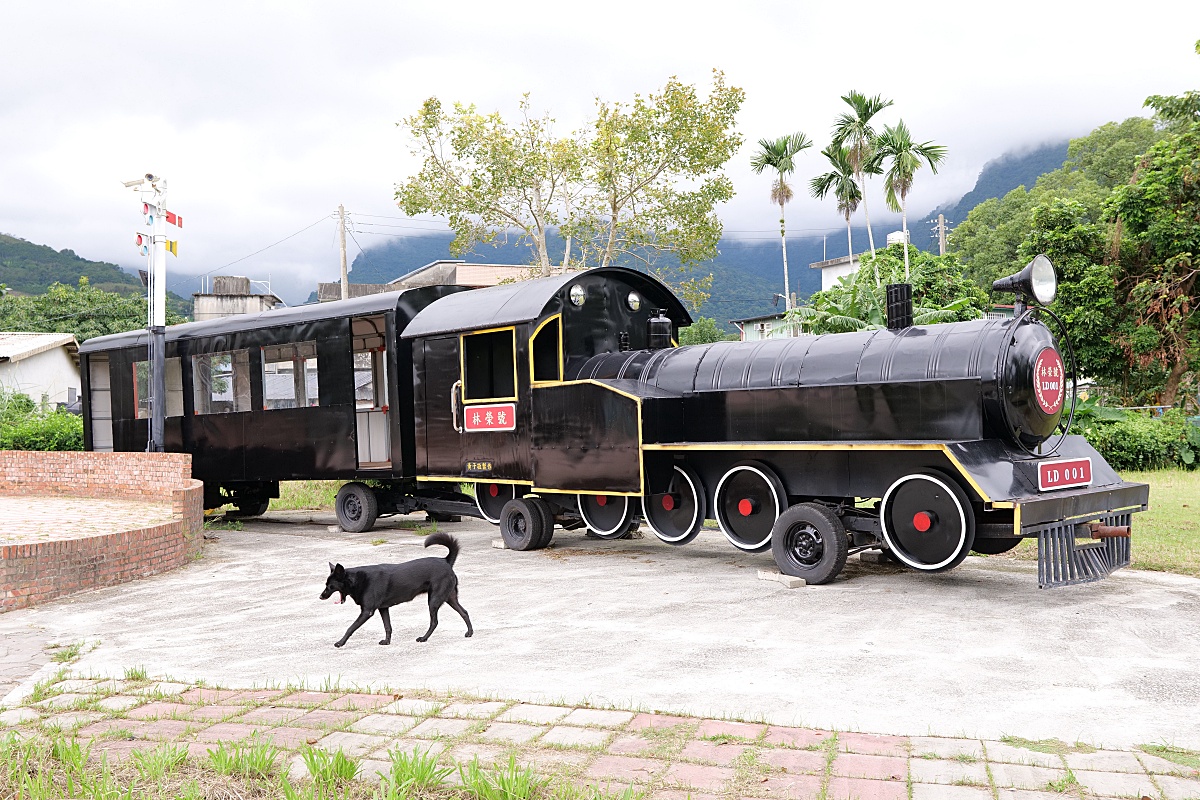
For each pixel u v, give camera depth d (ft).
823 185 109.91
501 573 32.83
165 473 45.98
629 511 35.53
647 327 41.19
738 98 81.05
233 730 16.24
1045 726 16.07
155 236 52.65
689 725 15.99
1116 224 80.59
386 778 13.55
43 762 14.65
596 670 20.06
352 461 44.80
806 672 19.58
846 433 29.96
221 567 35.76
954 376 27.53
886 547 30.66
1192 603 25.50
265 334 48.32
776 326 143.02
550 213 83.97
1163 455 63.82
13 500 49.03
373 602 22.57
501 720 16.49
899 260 97.55
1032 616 24.35
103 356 58.29
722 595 27.81
